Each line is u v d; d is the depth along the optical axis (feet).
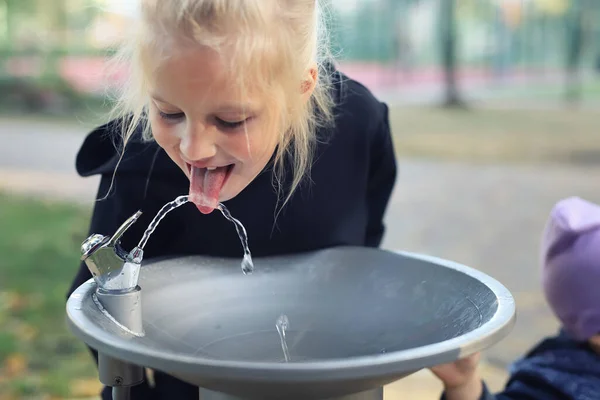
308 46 3.02
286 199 3.64
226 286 3.44
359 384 2.40
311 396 2.52
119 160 3.59
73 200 15.06
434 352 2.28
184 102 2.68
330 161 3.77
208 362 2.20
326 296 3.46
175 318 3.18
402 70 37.91
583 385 3.82
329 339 3.24
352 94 3.94
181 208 3.67
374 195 4.40
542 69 39.83
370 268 3.53
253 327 3.29
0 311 9.15
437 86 37.68
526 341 7.91
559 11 36.91
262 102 2.76
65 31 32.12
